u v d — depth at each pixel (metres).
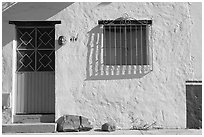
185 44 10.21
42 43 10.48
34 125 9.59
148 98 10.08
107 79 10.12
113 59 10.23
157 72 10.14
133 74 10.14
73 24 10.20
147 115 10.04
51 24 10.25
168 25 10.24
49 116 10.14
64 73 10.11
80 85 10.10
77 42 10.17
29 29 10.48
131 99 10.07
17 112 10.29
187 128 10.06
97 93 10.09
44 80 10.40
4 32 10.19
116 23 10.19
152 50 10.17
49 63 10.44
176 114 10.07
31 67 10.42
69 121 9.78
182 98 10.10
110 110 10.05
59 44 10.15
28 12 10.23
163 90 10.10
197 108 10.11
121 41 10.27
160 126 10.02
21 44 10.45
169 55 10.19
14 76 10.26
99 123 10.02
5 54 10.15
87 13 10.23
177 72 10.16
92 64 10.14
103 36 10.22
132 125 10.01
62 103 10.04
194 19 10.27
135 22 10.19
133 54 10.26
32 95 10.36
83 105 10.05
